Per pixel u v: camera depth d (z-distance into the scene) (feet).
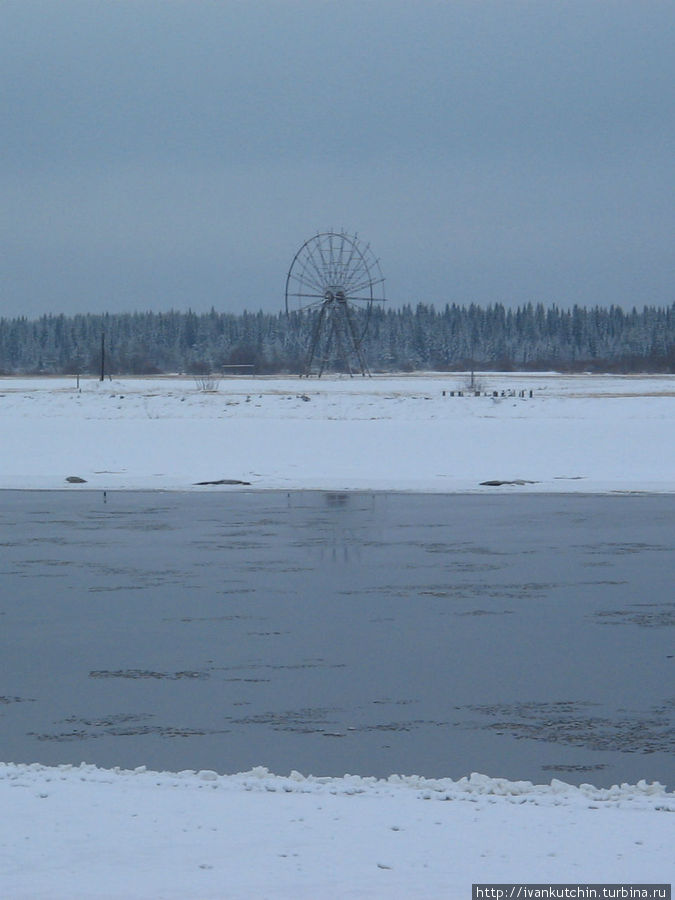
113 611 85.46
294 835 34.58
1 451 242.17
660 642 73.97
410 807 38.27
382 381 551.18
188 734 53.78
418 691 62.03
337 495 176.45
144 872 31.14
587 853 32.91
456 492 179.83
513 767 48.42
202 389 467.11
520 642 74.13
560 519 144.25
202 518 146.82
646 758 49.90
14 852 32.89
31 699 60.64
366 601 89.15
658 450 227.81
